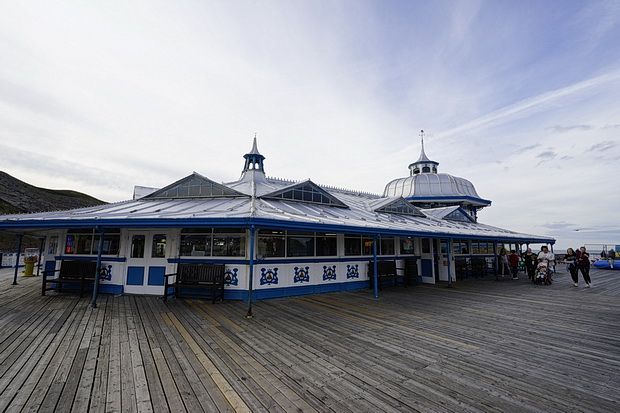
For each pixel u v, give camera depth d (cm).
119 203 1166
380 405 327
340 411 315
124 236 989
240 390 357
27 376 390
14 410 311
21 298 902
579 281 1515
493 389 368
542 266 1389
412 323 674
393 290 1170
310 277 1034
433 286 1307
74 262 972
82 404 323
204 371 409
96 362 436
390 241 1360
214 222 749
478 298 1000
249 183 1502
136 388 359
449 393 356
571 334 598
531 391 364
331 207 1352
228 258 925
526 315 760
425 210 2256
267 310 782
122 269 971
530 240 1864
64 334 565
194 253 957
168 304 835
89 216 834
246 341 537
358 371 415
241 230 941
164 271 959
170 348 497
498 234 1792
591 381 393
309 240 1059
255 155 1838
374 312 779
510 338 571
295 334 582
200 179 1202
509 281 1512
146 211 929
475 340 558
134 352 477
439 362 451
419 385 376
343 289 1124
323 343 532
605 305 894
